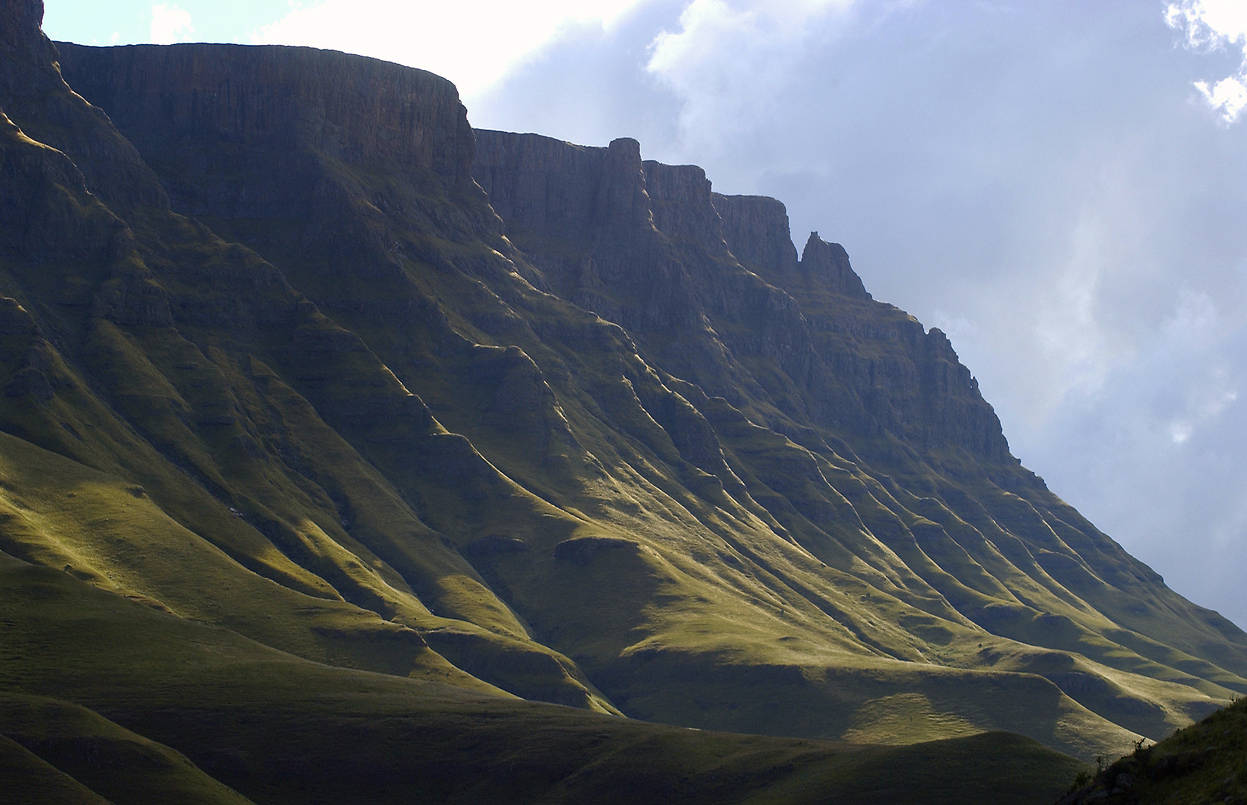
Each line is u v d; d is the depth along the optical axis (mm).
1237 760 102500
